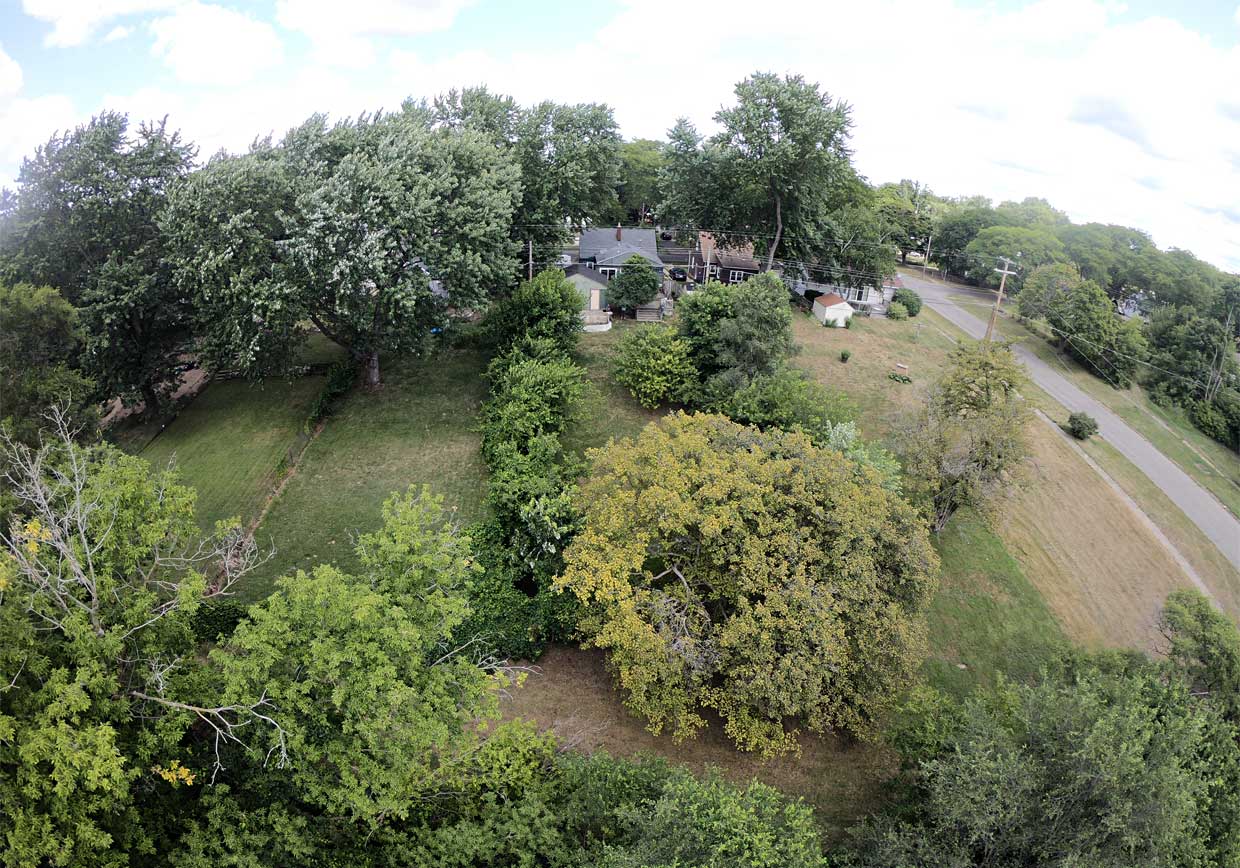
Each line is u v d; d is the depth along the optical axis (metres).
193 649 17.95
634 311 59.06
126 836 14.54
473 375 45.97
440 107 50.72
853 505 23.56
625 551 22.67
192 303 37.03
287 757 15.76
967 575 33.91
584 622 23.70
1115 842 16.08
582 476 33.38
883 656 22.59
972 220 100.06
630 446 26.94
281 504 33.34
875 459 33.38
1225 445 60.31
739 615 23.03
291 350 39.91
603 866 15.92
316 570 17.52
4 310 26.88
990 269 89.31
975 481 32.50
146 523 18.19
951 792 16.78
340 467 36.38
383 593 18.25
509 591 25.92
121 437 38.66
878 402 49.94
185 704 15.48
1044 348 68.81
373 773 15.98
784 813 16.69
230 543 21.53
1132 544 40.34
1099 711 17.42
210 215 33.66
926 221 105.44
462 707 18.23
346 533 31.67
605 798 18.09
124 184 35.22
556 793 18.92
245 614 24.97
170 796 16.44
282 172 35.25
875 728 23.84
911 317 71.62
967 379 36.28
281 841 16.09
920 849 17.08
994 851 17.00
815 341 60.12
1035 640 31.20
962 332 70.25
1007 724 20.09
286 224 34.56
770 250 62.66
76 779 13.60
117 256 36.00
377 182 35.22
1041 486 43.00
